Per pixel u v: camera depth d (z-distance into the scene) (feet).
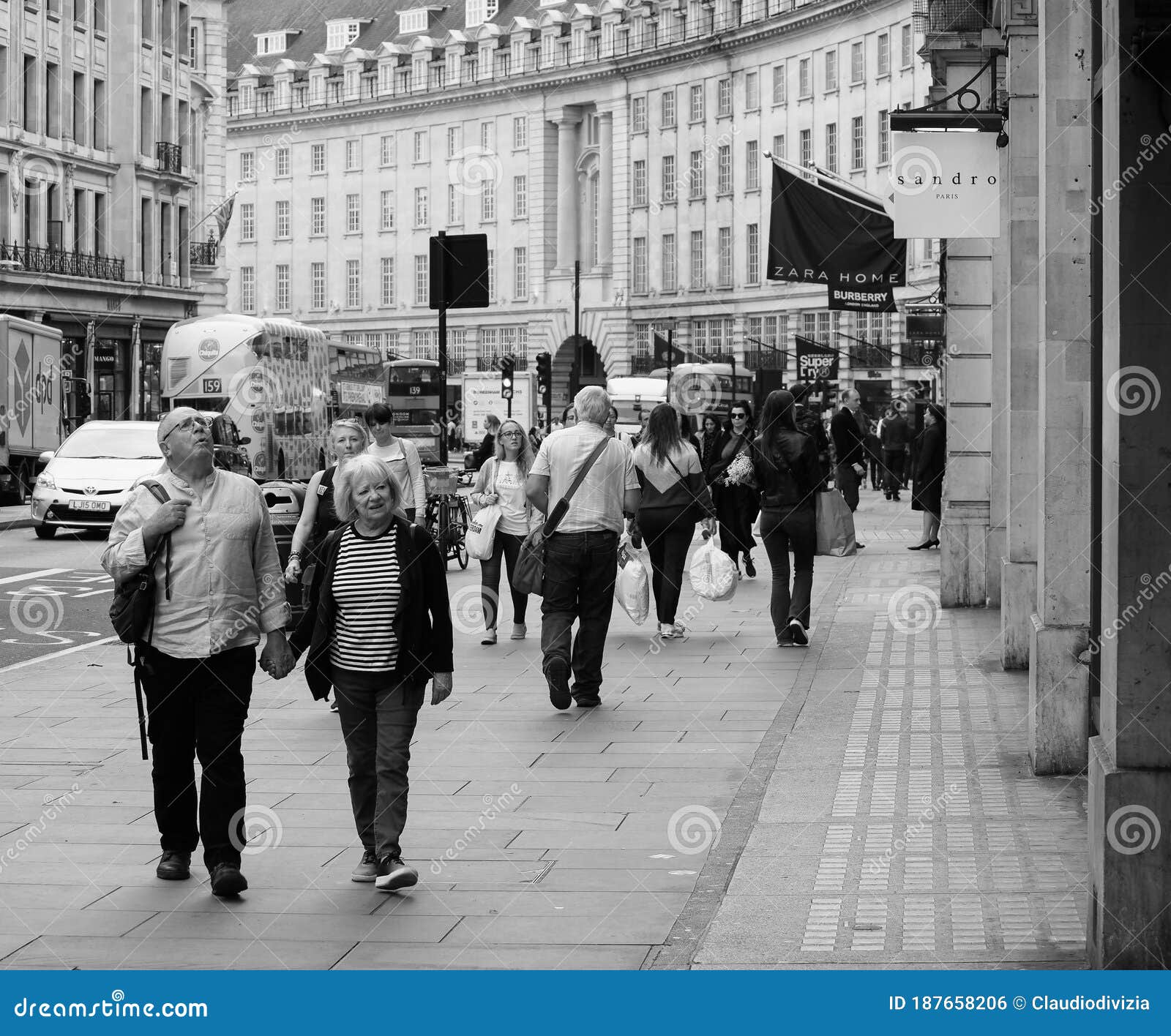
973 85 73.46
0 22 218.59
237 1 448.24
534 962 24.58
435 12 411.34
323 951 25.26
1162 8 21.98
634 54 351.67
